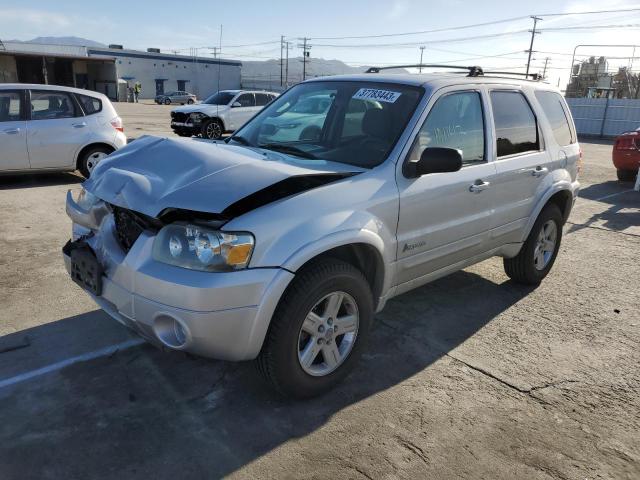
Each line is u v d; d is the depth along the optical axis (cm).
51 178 952
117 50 6756
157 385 325
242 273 264
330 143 374
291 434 286
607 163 1524
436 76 399
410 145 347
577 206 905
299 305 285
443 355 378
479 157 407
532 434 296
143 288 272
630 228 765
